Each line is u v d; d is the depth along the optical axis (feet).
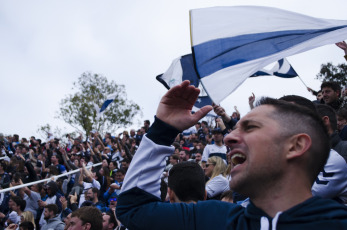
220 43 8.11
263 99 4.40
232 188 4.06
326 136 4.11
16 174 29.76
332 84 13.39
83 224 11.54
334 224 3.46
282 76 19.31
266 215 3.82
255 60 8.11
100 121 106.42
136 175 4.73
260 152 3.87
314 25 8.52
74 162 37.88
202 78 7.88
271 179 3.85
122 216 4.68
